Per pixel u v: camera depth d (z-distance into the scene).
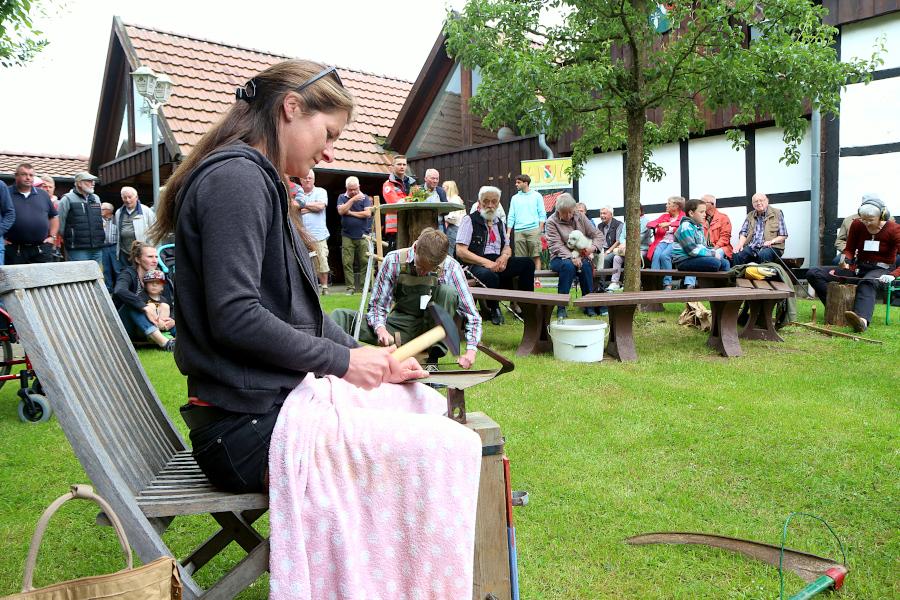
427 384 1.89
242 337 1.49
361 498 1.50
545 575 2.29
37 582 2.28
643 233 10.43
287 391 1.63
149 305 6.70
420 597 1.47
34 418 4.26
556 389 4.64
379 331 4.45
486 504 1.65
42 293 1.66
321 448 1.50
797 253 11.02
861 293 7.33
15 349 6.54
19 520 2.78
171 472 1.84
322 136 1.80
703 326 7.17
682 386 4.69
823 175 10.71
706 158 11.78
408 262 4.64
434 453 1.49
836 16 10.35
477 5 7.05
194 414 1.64
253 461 1.55
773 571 2.29
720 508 2.77
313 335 1.75
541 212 9.62
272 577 1.44
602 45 7.21
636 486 3.00
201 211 1.52
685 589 2.19
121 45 14.69
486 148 14.05
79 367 1.70
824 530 2.57
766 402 4.23
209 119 13.26
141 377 2.03
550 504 2.82
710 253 8.16
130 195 9.41
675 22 7.00
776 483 3.00
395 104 16.84
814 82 6.68
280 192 1.68
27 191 8.20
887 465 3.16
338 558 1.45
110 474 1.47
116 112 16.30
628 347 5.74
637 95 7.12
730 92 6.92
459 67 14.95
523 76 6.87
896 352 5.87
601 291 9.34
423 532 1.48
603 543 2.50
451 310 4.62
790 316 6.98
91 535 2.65
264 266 1.62
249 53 15.20
